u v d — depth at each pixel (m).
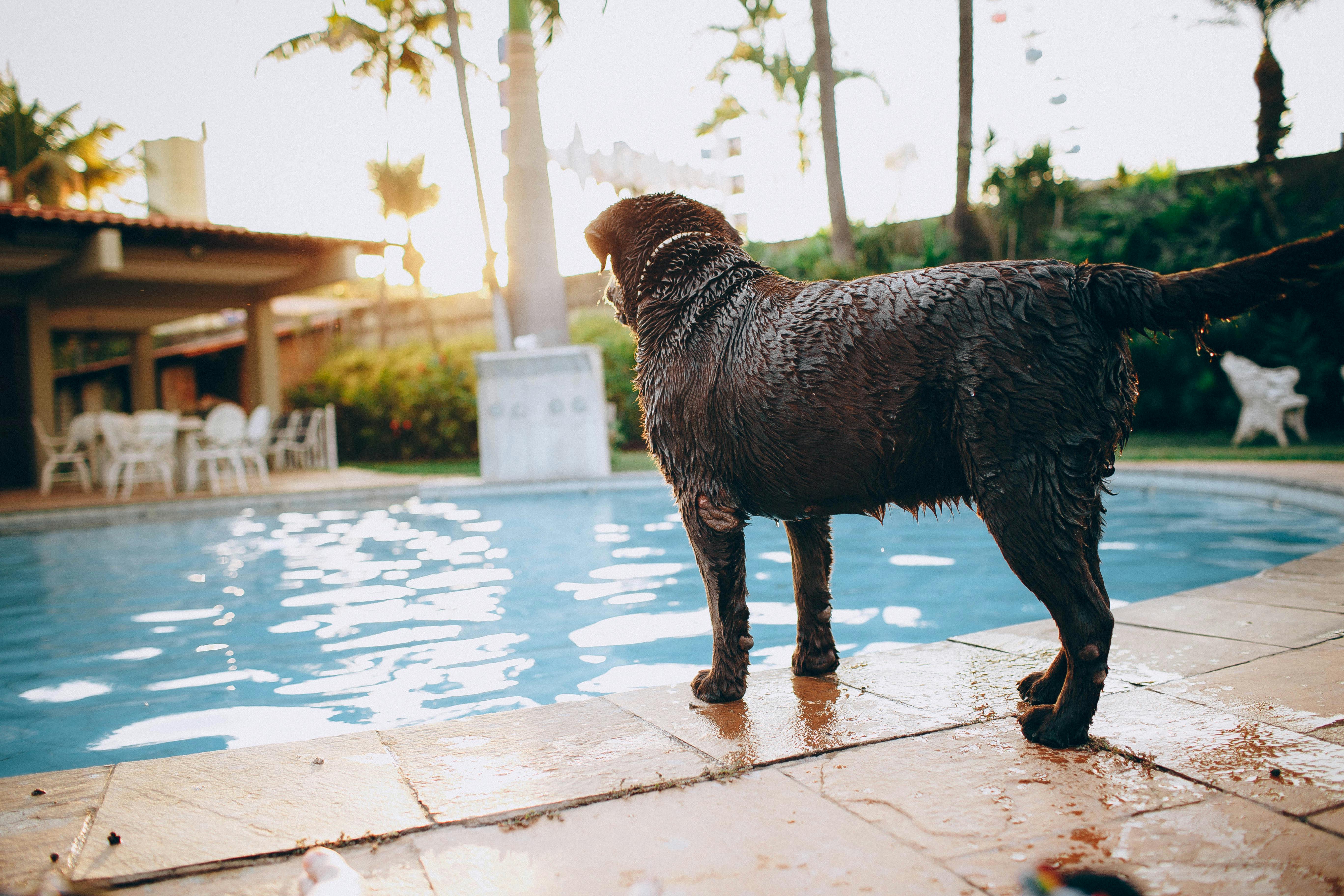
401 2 19.50
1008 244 15.30
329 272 13.60
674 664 3.55
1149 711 2.27
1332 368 11.02
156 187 23.86
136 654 4.08
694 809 1.82
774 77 24.56
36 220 11.13
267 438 12.52
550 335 12.77
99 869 1.64
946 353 2.05
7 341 14.15
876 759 2.05
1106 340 2.02
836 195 15.36
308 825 1.81
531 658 3.73
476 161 13.99
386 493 10.60
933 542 6.44
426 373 17.80
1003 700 2.43
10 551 7.40
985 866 1.54
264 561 6.59
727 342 2.32
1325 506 6.40
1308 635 2.88
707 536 2.44
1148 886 1.44
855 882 1.50
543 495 10.48
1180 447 10.44
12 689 3.55
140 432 10.92
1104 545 5.83
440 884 1.56
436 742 2.28
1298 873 1.47
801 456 2.21
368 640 4.18
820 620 2.70
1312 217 12.15
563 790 1.93
